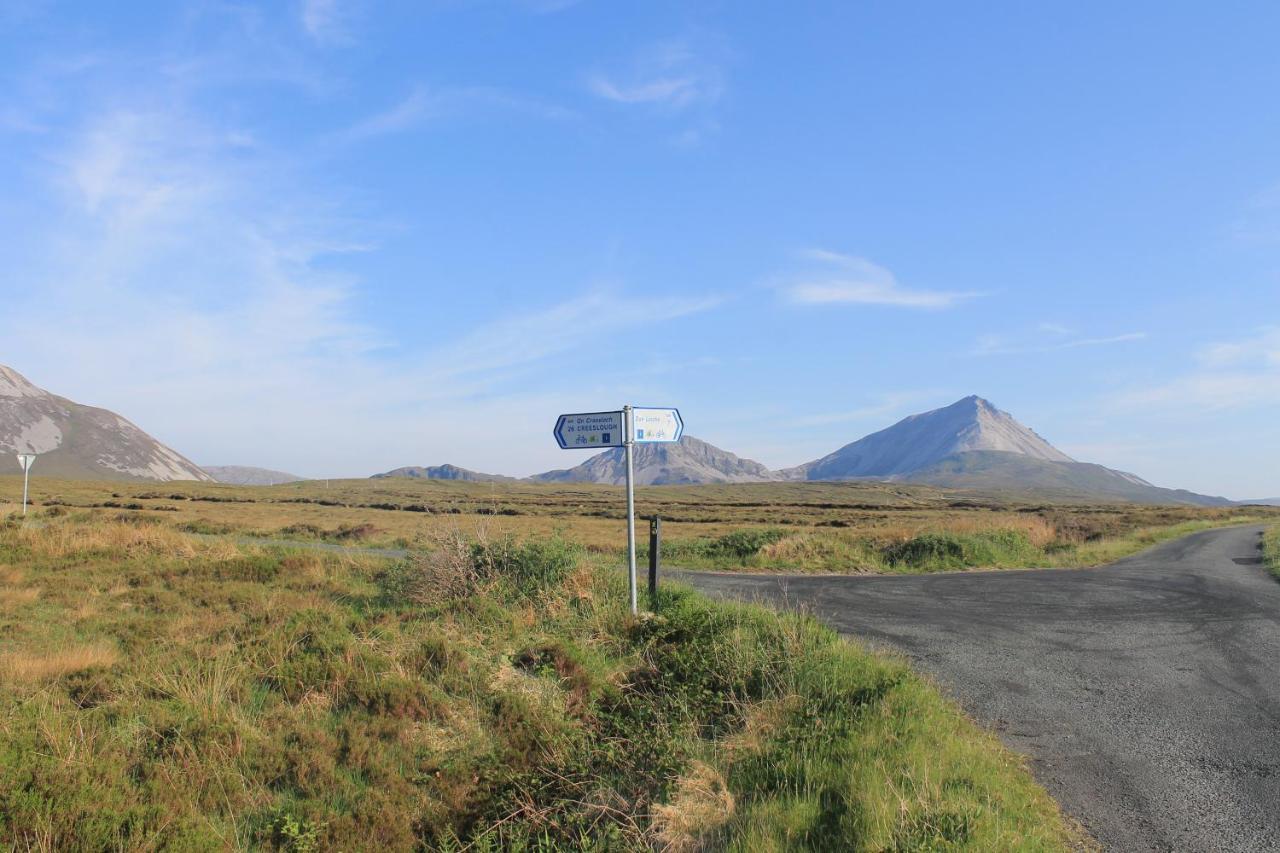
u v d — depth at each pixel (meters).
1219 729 7.00
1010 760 6.13
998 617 13.14
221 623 10.03
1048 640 11.10
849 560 23.56
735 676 7.77
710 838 4.95
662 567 22.00
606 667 8.54
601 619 9.93
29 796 4.70
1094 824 5.04
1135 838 4.84
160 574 14.15
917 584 18.23
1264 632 11.65
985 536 26.30
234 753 5.96
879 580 19.25
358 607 11.43
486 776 5.90
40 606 11.41
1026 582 18.62
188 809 5.06
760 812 5.00
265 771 5.84
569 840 5.20
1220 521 62.12
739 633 8.64
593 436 10.41
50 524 19.55
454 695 7.54
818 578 19.81
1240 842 4.80
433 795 5.79
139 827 4.63
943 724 6.59
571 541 13.30
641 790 5.66
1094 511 108.88
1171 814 5.20
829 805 5.04
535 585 11.23
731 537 26.58
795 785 5.48
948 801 4.82
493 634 9.40
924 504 141.00
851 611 13.78
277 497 99.94
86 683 7.18
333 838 5.04
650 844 4.96
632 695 7.60
